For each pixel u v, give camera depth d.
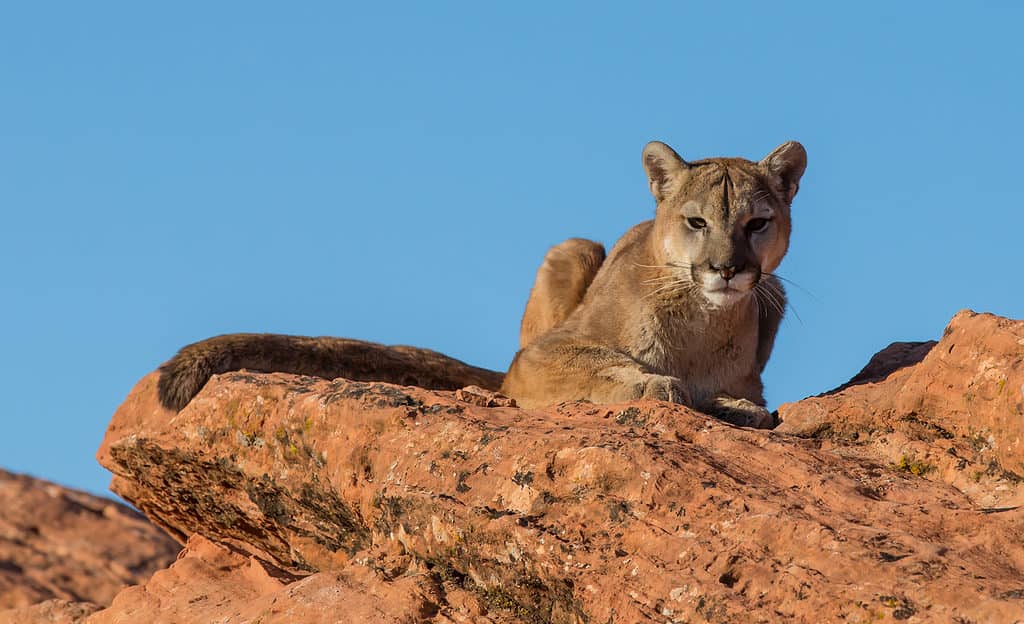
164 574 13.83
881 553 8.66
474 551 10.27
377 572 10.86
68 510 23.66
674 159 14.97
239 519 13.83
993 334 10.97
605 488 10.06
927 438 11.30
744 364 15.00
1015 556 8.70
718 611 8.66
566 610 9.74
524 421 11.52
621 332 14.72
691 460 10.19
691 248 14.36
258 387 13.03
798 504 9.65
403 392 12.18
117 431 14.89
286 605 10.81
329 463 12.05
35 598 20.16
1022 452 10.27
